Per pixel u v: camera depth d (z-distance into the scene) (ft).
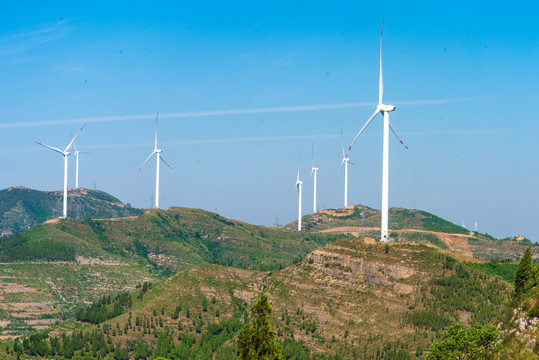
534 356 649.20
